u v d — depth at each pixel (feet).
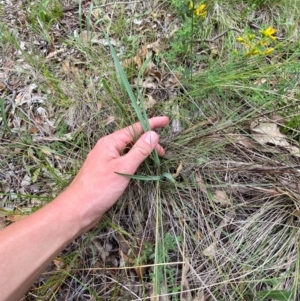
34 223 1.06
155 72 1.52
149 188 1.30
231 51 1.51
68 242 1.11
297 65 1.34
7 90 1.65
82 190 1.12
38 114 1.57
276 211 1.23
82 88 1.54
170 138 1.34
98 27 1.71
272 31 1.22
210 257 1.19
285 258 1.17
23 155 1.47
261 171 1.25
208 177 1.30
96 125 1.47
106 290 1.25
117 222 1.30
